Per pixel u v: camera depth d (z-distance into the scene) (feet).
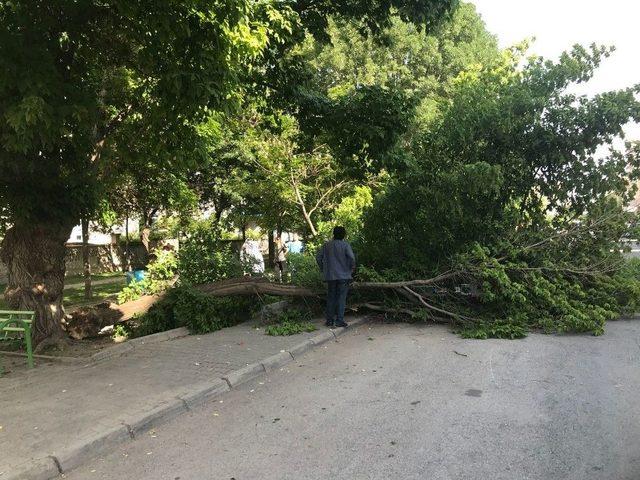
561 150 33.40
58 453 13.89
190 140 26.96
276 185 54.13
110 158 30.50
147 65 23.26
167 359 24.02
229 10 19.16
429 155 34.73
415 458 13.61
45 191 25.63
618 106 32.17
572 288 31.19
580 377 20.40
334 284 31.04
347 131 32.45
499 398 18.11
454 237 34.30
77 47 25.44
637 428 15.17
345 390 19.67
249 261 38.50
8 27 21.11
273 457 14.07
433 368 22.31
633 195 33.99
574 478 12.30
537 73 34.42
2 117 19.39
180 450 14.82
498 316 30.68
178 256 36.32
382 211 36.35
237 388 20.65
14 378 21.61
